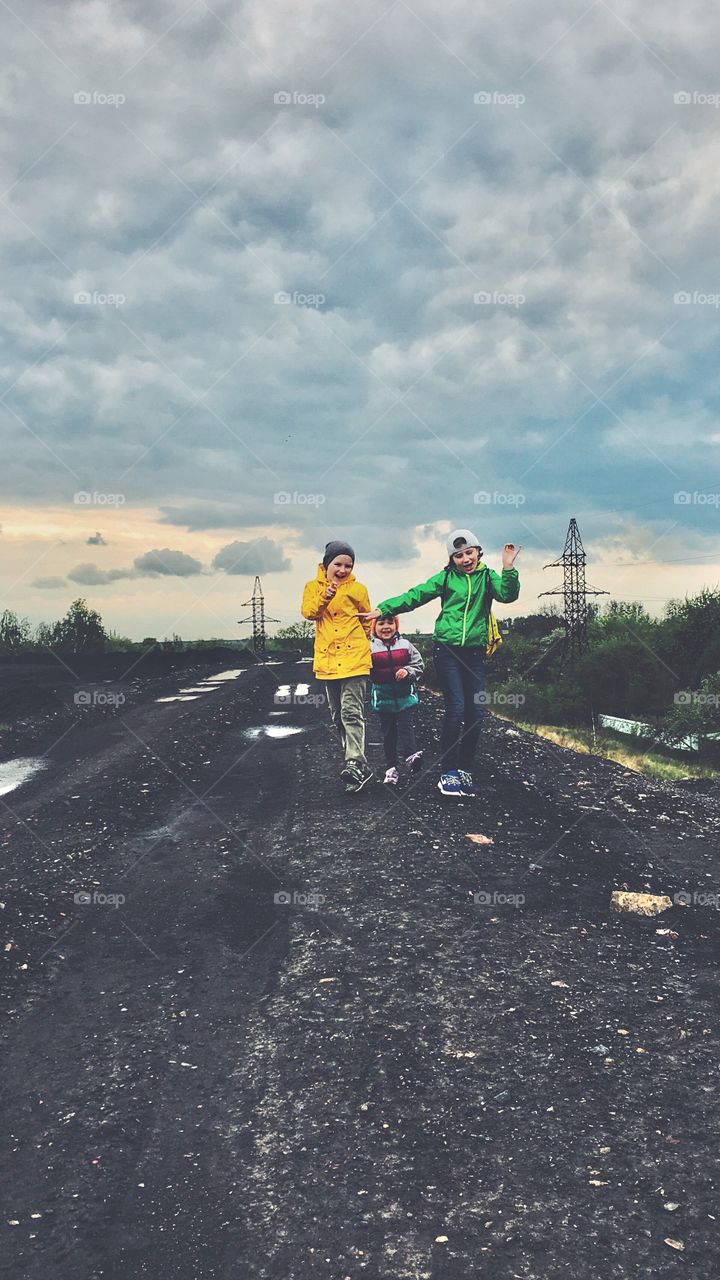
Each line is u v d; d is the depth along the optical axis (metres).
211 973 4.31
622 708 43.50
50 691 20.56
